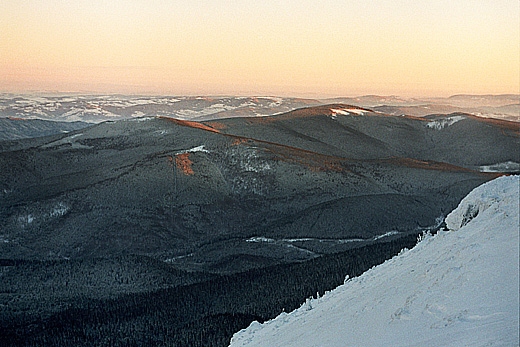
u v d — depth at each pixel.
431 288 24.45
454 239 30.03
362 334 24.55
